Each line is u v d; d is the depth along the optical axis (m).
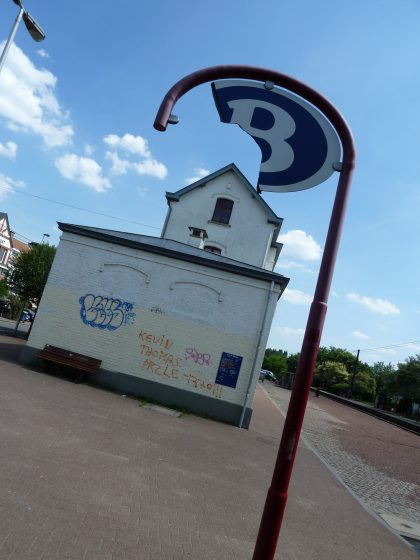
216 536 4.96
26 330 35.03
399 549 6.24
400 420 34.44
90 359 13.31
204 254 14.48
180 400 13.16
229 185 23.42
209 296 13.69
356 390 70.75
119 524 4.59
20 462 5.53
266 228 23.00
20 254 28.98
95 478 5.68
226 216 23.34
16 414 7.72
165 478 6.47
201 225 23.12
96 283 13.97
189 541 4.65
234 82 3.60
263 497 6.88
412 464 14.87
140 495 5.54
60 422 7.96
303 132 3.51
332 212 3.29
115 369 13.45
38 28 15.91
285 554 5.04
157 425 9.98
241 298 13.62
